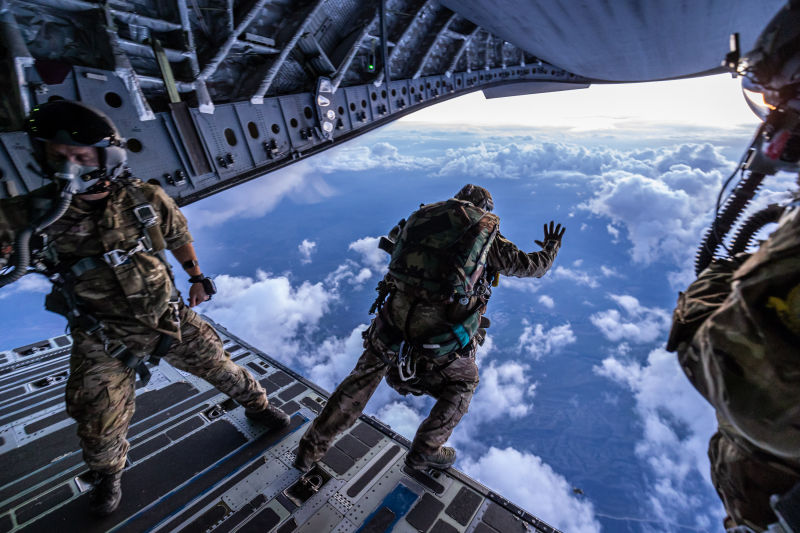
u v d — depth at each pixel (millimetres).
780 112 824
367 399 2463
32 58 2760
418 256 2146
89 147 1700
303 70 5184
